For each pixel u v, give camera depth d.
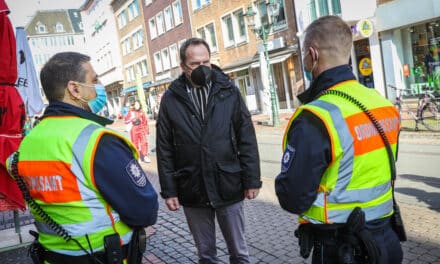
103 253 1.91
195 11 27.77
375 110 1.84
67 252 1.91
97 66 57.50
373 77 16.86
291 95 21.19
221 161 2.90
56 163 1.84
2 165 4.04
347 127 1.74
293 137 1.78
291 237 4.62
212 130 2.88
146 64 40.44
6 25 4.03
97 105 2.13
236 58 24.50
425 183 6.19
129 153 1.97
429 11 14.10
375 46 16.48
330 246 1.79
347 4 16.75
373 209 1.80
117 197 1.87
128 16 41.88
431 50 14.82
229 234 3.03
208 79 2.84
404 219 4.76
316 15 18.48
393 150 1.90
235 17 23.98
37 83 5.56
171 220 5.78
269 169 8.80
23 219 6.45
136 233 2.05
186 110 2.93
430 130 10.23
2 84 4.10
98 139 1.84
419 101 10.53
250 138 2.98
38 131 1.96
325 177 1.79
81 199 1.85
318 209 1.81
